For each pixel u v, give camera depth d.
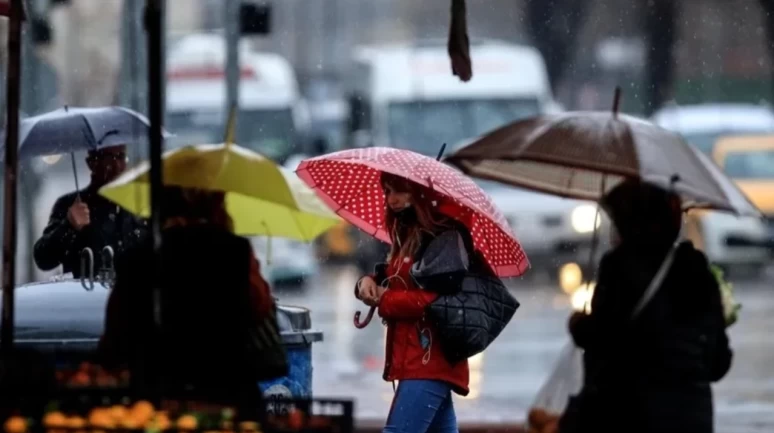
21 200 54.62
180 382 15.22
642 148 17.98
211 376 15.34
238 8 45.28
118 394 13.81
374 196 19.34
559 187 20.48
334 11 157.38
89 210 21.30
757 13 104.88
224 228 15.87
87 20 92.44
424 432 17.94
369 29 158.25
